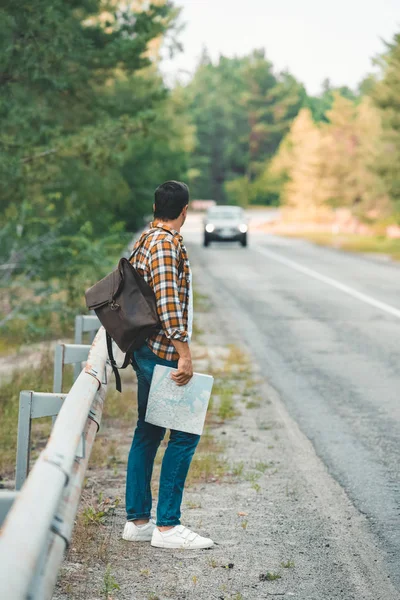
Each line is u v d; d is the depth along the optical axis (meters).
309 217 110.25
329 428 11.15
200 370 15.58
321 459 9.55
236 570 6.04
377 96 62.19
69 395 4.86
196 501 7.84
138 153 44.94
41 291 18.86
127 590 5.52
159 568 5.99
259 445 10.19
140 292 6.02
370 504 7.85
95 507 7.44
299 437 10.62
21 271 19.53
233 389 13.78
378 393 13.58
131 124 17.61
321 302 27.03
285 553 6.47
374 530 7.10
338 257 49.16
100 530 6.78
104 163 17.62
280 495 8.10
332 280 34.56
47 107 18.36
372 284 32.78
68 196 23.62
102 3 20.56
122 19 20.66
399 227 83.44
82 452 4.20
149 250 6.12
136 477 6.56
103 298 6.02
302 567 6.16
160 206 6.26
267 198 193.38
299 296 28.81
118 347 6.47
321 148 93.50
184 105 53.00
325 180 93.50
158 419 6.29
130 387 13.48
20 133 17.28
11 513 2.81
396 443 10.32
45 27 16.19
